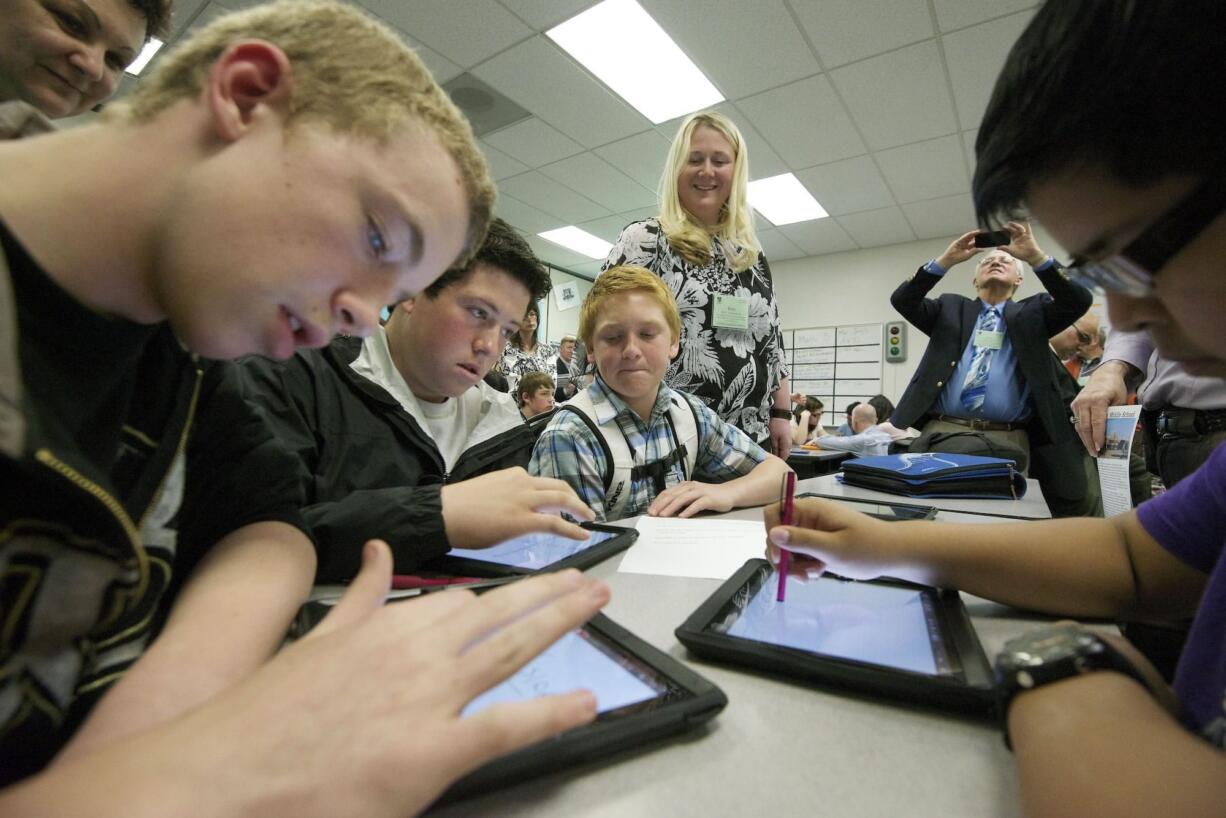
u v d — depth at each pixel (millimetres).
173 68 354
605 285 1146
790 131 3250
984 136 321
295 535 486
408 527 579
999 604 510
